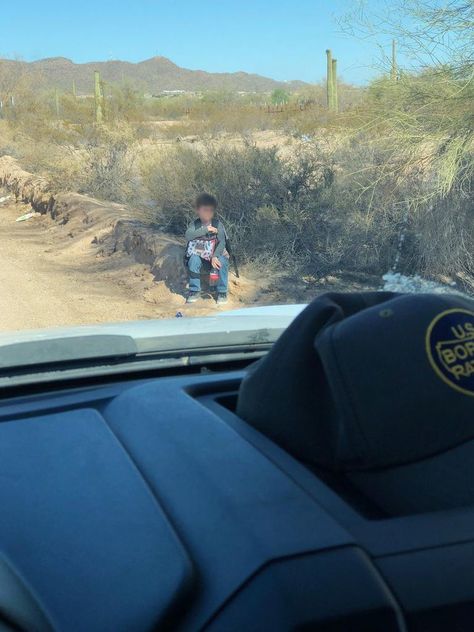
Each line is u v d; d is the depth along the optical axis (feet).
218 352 8.65
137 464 5.32
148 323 9.88
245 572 4.08
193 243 32.89
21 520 4.84
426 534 4.37
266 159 41.73
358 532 4.37
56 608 4.19
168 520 4.65
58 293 36.65
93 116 120.78
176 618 4.07
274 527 4.34
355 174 35.17
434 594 4.05
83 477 5.23
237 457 5.15
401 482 5.05
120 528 4.65
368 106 32.24
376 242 35.42
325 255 36.94
